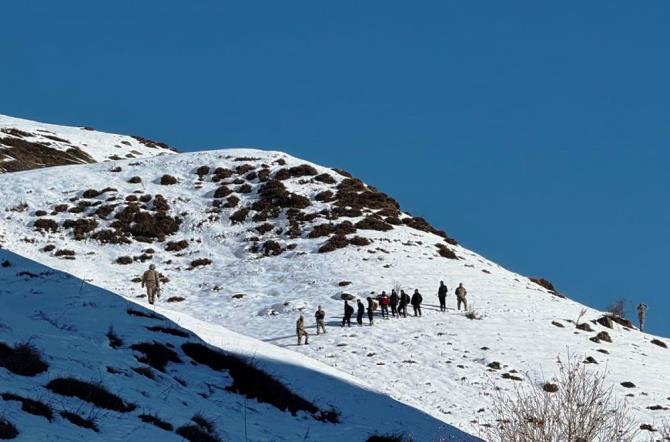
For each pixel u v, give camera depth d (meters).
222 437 29.72
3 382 26.17
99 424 25.83
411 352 70.38
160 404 30.33
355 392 46.06
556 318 84.12
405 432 40.97
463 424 52.59
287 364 46.47
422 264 100.19
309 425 36.97
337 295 88.94
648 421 57.62
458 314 82.50
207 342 44.81
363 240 106.44
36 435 22.70
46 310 42.66
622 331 86.12
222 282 97.88
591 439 31.72
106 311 43.81
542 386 63.41
